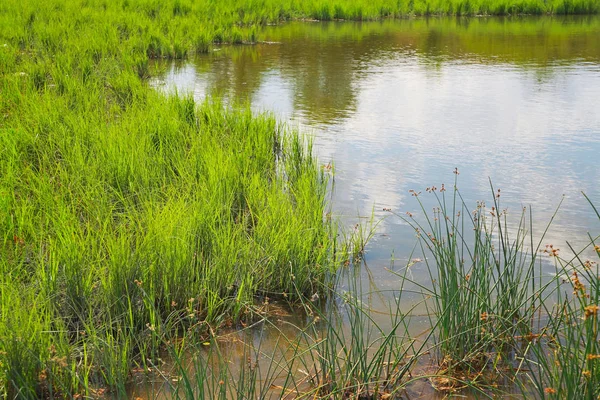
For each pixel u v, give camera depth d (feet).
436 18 83.92
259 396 12.20
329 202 21.68
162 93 33.12
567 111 34.19
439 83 42.04
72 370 12.12
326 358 12.71
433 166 25.26
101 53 44.60
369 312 15.40
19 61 41.57
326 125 31.48
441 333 13.78
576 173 24.23
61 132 23.95
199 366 12.20
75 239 15.79
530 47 58.08
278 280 16.42
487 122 32.07
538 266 17.11
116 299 14.20
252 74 44.73
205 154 22.35
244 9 75.92
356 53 54.70
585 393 10.73
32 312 12.60
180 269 15.17
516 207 20.99
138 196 19.27
